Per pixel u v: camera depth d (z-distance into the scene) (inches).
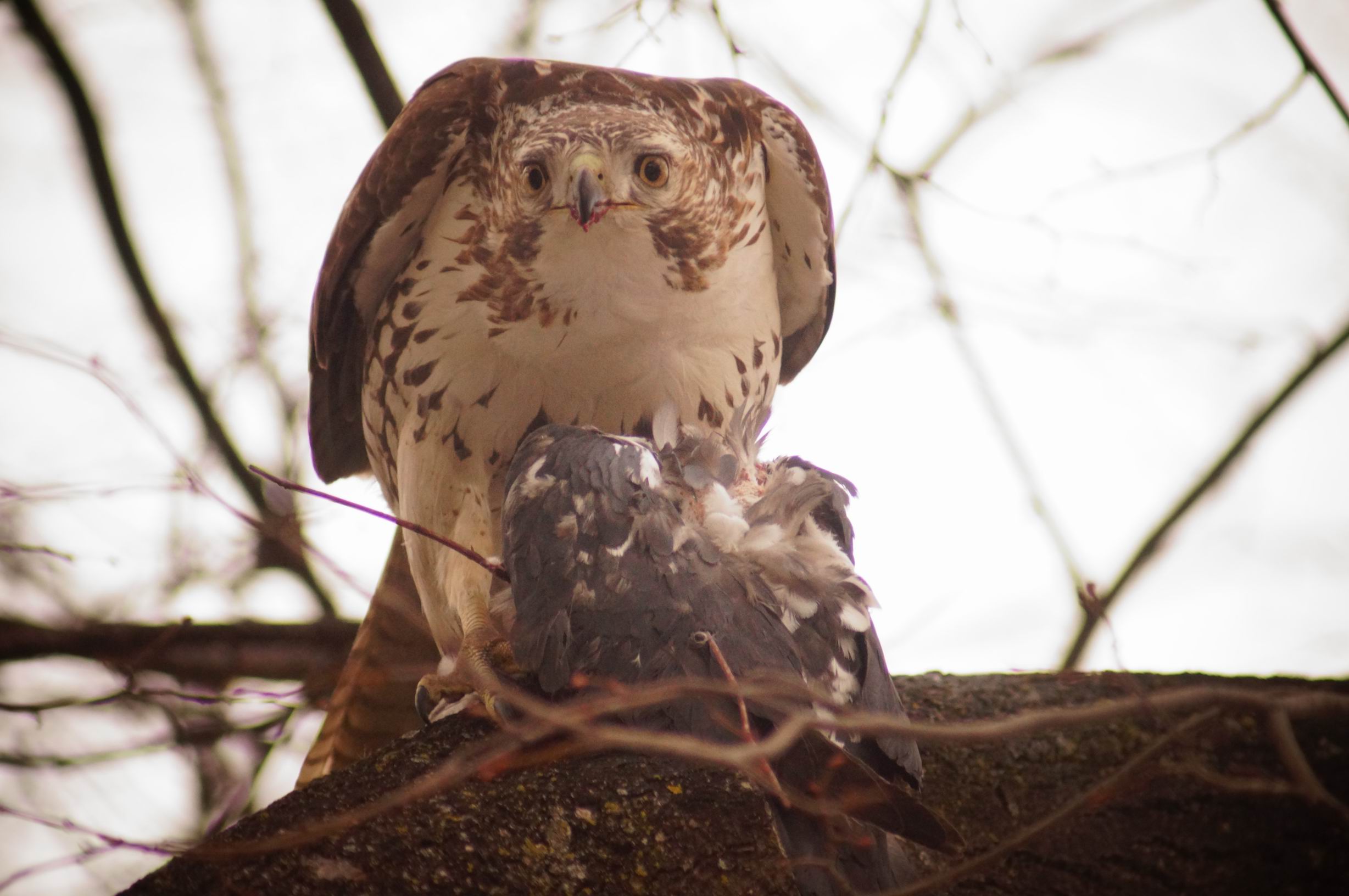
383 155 350.6
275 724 432.1
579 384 342.3
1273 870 270.4
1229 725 283.7
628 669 245.1
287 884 246.7
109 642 436.8
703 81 364.8
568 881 255.3
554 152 329.4
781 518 275.3
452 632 357.1
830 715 239.5
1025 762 285.6
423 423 351.6
